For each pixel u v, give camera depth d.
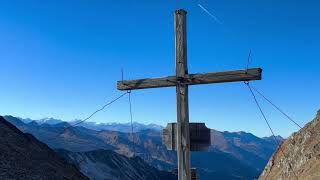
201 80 10.11
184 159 10.20
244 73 9.75
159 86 10.56
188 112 10.29
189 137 10.25
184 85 10.31
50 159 54.50
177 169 10.38
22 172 42.34
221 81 9.98
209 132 10.27
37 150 54.56
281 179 116.56
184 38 10.32
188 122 10.29
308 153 108.75
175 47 10.37
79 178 55.94
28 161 47.16
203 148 10.25
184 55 10.29
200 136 10.27
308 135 119.62
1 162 41.94
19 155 47.31
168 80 10.38
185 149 10.20
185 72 10.30
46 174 46.28
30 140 57.62
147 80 10.70
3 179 37.97
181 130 10.26
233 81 9.94
